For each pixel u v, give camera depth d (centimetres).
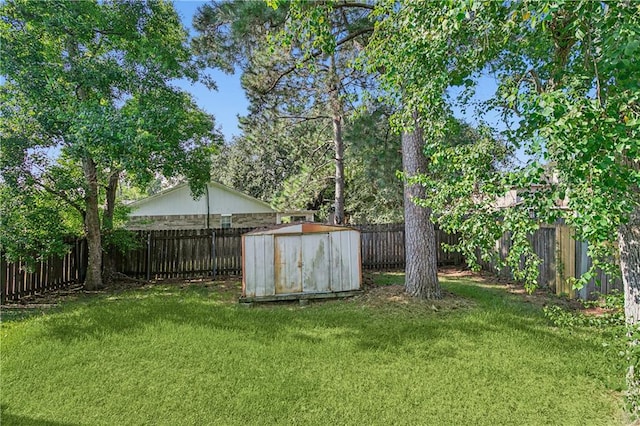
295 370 354
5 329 488
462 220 289
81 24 649
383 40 323
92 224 791
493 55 283
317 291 652
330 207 2128
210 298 686
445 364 361
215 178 2602
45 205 711
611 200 171
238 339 438
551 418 270
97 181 780
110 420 275
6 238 593
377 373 345
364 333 455
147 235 936
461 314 527
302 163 1579
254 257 642
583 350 386
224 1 712
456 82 288
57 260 777
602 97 180
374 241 1050
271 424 269
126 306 612
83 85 675
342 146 1267
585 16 181
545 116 172
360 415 279
